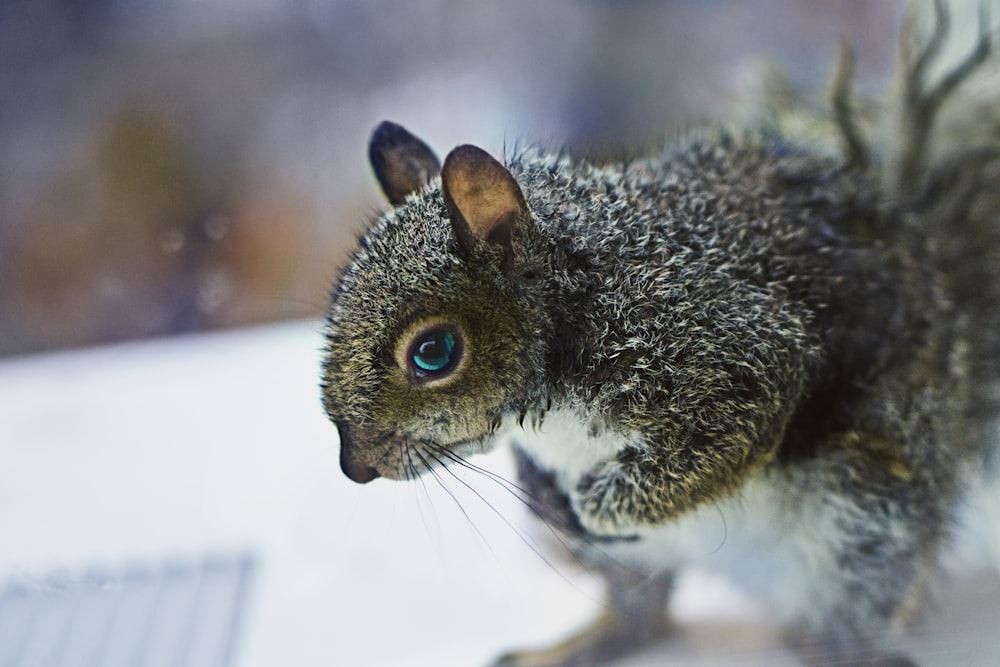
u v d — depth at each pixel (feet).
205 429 3.32
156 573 3.10
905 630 2.92
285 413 3.33
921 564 2.91
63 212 3.71
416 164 2.87
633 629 2.98
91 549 3.13
